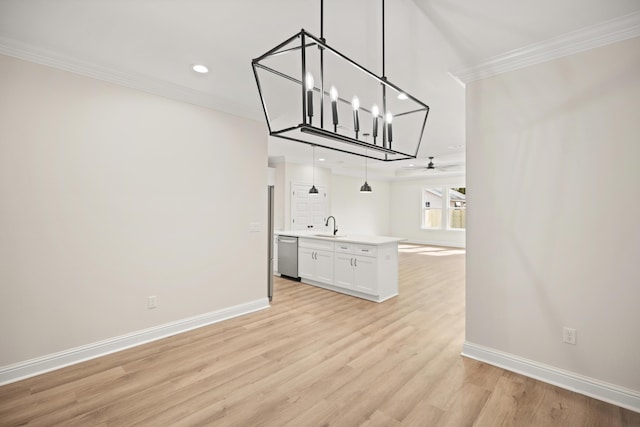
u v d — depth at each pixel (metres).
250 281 3.70
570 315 2.11
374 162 7.80
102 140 2.61
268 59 2.43
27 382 2.19
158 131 2.93
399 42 2.15
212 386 2.15
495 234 2.42
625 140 1.92
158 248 2.94
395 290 4.45
